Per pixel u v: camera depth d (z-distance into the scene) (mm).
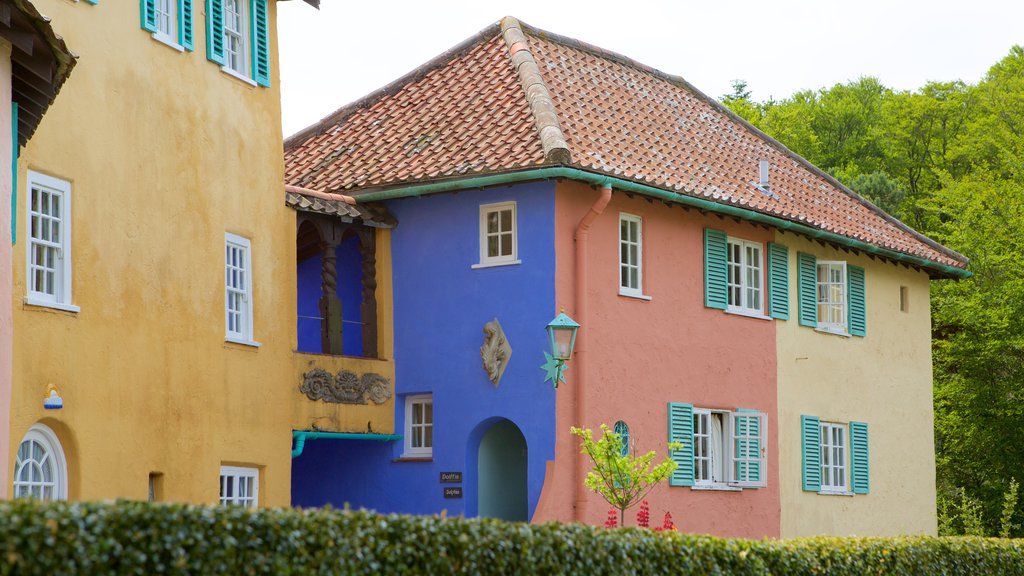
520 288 19469
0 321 12492
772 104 53688
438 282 20266
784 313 23312
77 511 7484
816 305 24344
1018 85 44250
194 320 16781
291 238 19062
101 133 15305
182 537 7965
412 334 20453
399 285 20641
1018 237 32094
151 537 7801
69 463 14672
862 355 25406
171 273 16391
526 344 19328
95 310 15039
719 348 21812
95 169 15180
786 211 22734
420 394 20453
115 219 15461
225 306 17453
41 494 14445
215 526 8195
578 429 18078
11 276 12828
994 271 32281
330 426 19422
